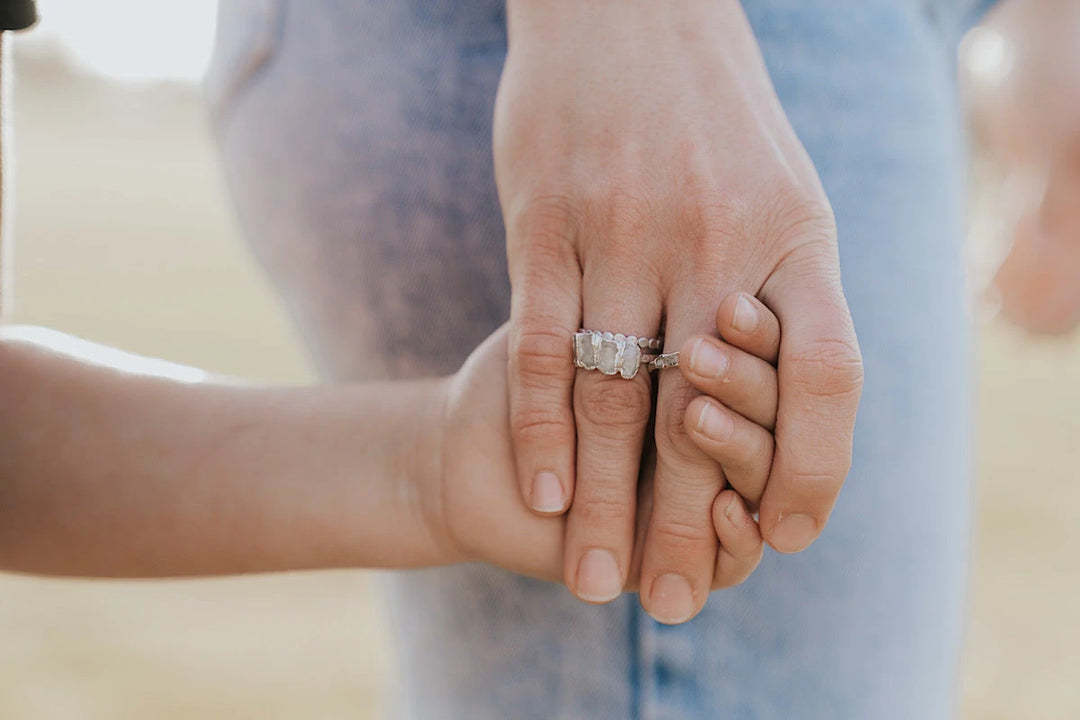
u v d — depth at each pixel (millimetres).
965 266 605
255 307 4074
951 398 588
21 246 5336
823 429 495
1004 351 3662
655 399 517
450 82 560
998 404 2945
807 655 571
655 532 517
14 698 1212
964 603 625
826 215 507
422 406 535
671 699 566
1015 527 1924
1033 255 763
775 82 554
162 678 1279
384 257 576
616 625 567
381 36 563
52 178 8594
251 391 549
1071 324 782
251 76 588
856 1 564
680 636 564
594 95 508
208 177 9203
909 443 572
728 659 567
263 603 1546
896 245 566
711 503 511
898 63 569
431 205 566
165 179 8914
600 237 505
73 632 1414
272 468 531
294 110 577
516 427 517
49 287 4285
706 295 501
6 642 1372
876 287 562
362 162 569
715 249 500
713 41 512
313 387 549
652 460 524
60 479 532
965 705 1270
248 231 616
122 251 5383
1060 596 1615
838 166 558
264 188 593
